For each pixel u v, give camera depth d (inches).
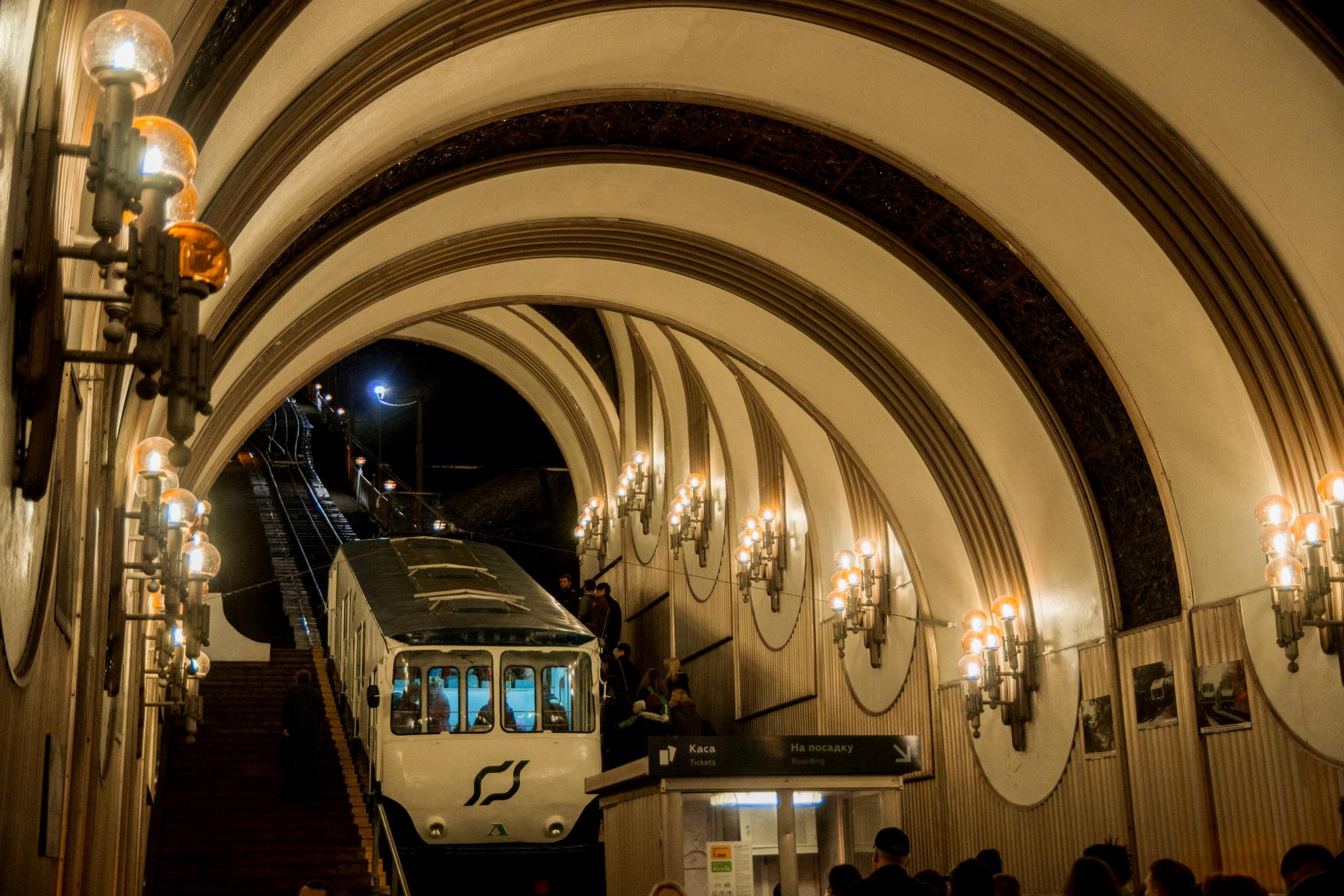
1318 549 360.2
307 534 1337.4
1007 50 378.0
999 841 536.4
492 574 716.7
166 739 646.5
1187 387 426.9
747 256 550.6
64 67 155.6
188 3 215.9
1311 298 377.4
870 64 406.0
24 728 155.2
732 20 388.8
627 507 898.1
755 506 753.6
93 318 212.4
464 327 974.4
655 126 468.8
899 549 617.3
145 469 251.0
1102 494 487.2
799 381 615.5
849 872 259.9
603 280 604.7
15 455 141.5
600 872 609.0
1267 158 360.5
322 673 834.8
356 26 300.2
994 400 522.6
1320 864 214.4
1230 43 336.8
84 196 190.9
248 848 573.6
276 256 399.2
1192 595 437.1
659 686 700.0
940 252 492.1
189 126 258.8
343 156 372.8
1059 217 429.1
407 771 583.8
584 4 355.6
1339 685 368.2
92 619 231.1
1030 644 525.7
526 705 610.5
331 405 1958.7
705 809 388.5
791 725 706.8
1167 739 441.7
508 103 407.8
